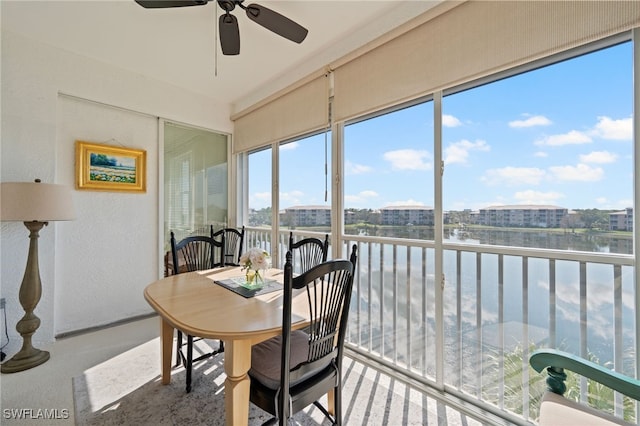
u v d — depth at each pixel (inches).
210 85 128.5
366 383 77.2
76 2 77.0
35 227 86.5
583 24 51.4
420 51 73.6
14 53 90.4
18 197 79.7
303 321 51.0
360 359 89.7
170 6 64.7
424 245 77.6
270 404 48.8
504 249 63.5
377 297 90.0
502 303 64.8
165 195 129.3
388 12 80.6
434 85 70.8
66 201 87.9
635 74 49.4
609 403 52.7
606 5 49.4
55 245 99.7
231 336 45.7
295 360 54.5
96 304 110.4
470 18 64.9
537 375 60.1
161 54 103.1
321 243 91.1
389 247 86.7
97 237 110.7
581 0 51.8
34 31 89.7
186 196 136.9
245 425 49.4
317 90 103.4
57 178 101.3
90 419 62.1
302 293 68.4
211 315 53.5
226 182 152.2
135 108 117.0
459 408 66.9
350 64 91.3
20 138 91.4
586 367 40.9
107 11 80.4
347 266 51.4
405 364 82.4
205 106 139.7
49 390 72.0
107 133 112.3
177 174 133.6
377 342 89.7
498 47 60.7
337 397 57.5
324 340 52.2
